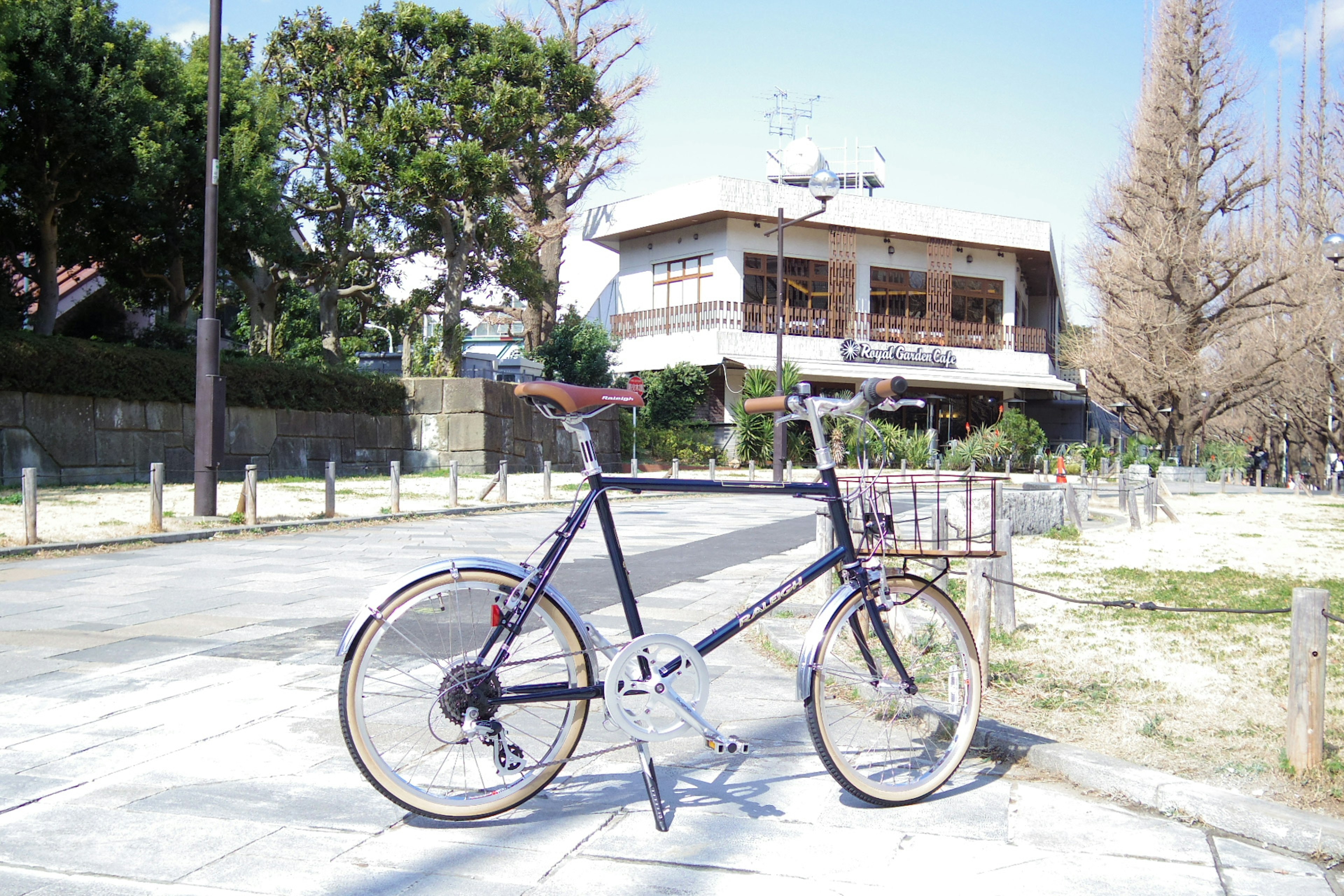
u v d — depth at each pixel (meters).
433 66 25.23
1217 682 5.11
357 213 26.81
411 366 26.14
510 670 3.29
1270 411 45.72
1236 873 2.92
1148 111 33.91
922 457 30.16
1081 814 3.38
